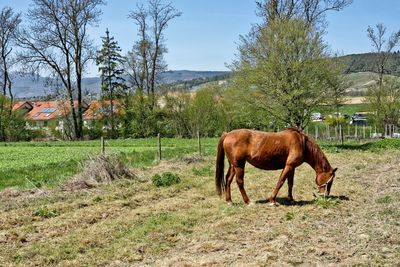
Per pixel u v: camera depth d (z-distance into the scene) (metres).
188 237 10.92
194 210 13.38
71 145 44.56
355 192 15.68
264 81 32.56
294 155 13.42
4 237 10.85
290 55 31.94
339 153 29.80
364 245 9.79
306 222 11.76
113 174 18.20
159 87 61.59
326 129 52.75
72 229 11.76
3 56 61.47
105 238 10.94
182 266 8.91
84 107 64.00
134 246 10.24
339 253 9.38
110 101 61.38
